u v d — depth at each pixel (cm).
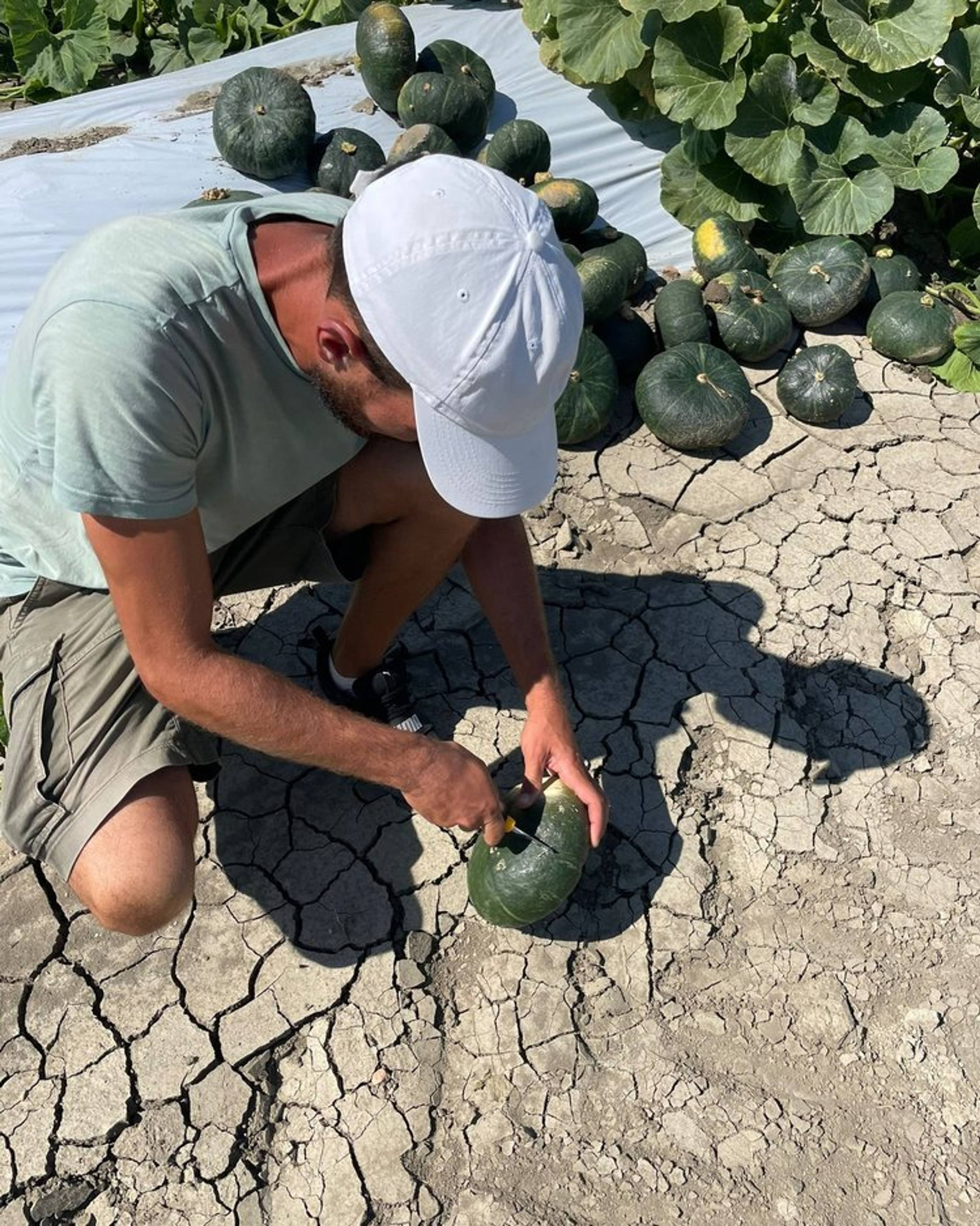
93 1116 115
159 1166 112
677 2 192
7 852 133
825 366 186
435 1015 123
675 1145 115
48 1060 118
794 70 195
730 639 159
